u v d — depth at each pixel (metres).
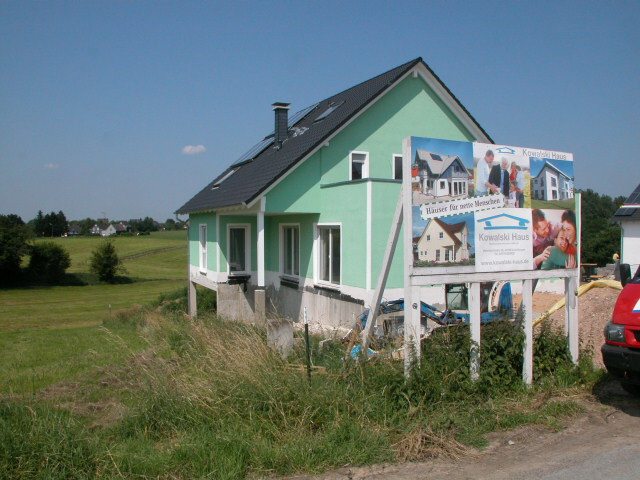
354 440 5.57
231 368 6.81
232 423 5.94
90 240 100.06
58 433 5.29
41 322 31.56
